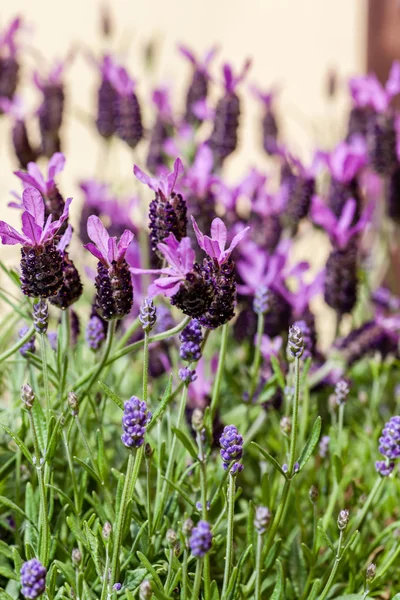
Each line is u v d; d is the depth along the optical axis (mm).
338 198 1154
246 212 1312
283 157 1253
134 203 1176
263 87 2229
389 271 1354
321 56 2148
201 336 897
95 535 893
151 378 1076
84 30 2377
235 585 884
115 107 1194
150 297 856
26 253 860
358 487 992
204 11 2332
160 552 918
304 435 1020
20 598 917
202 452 882
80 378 957
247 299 1089
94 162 2291
